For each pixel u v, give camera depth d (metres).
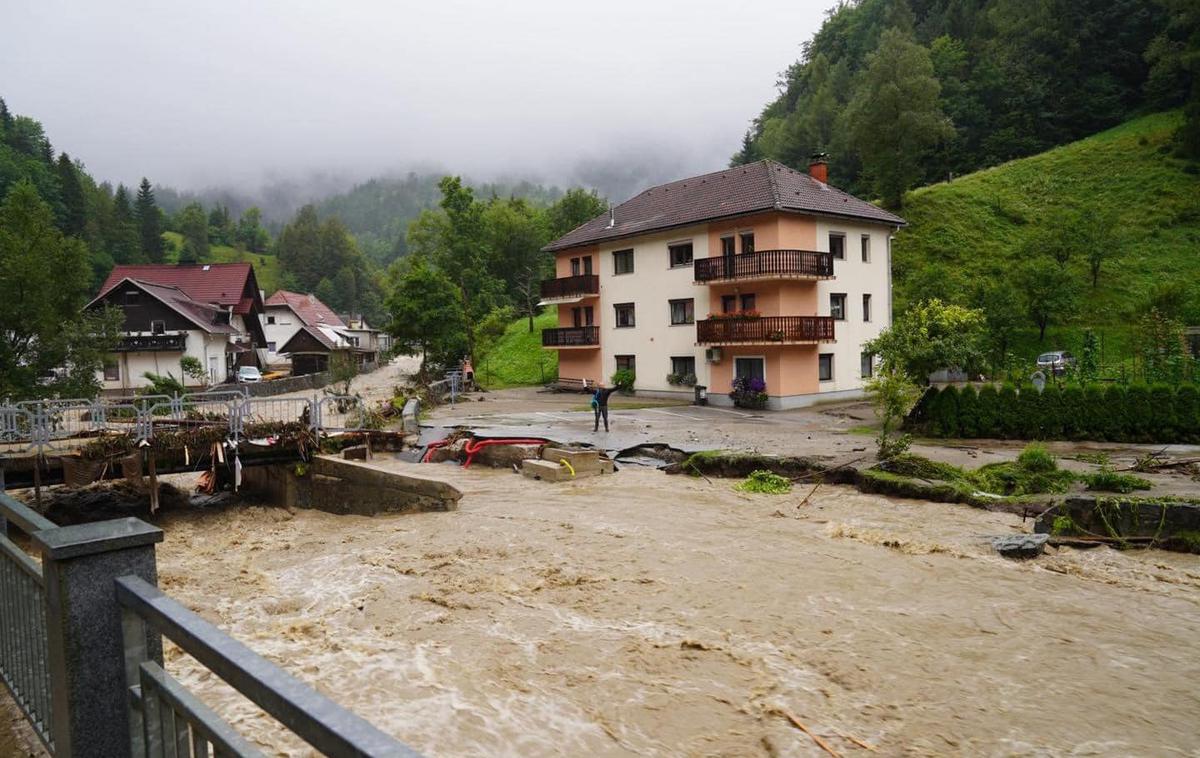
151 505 14.80
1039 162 65.25
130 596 2.50
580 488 16.00
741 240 32.66
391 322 44.12
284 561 11.37
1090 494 12.12
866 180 70.81
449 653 7.17
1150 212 53.72
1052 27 78.44
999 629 7.59
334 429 20.48
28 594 3.38
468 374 41.62
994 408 21.33
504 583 9.36
